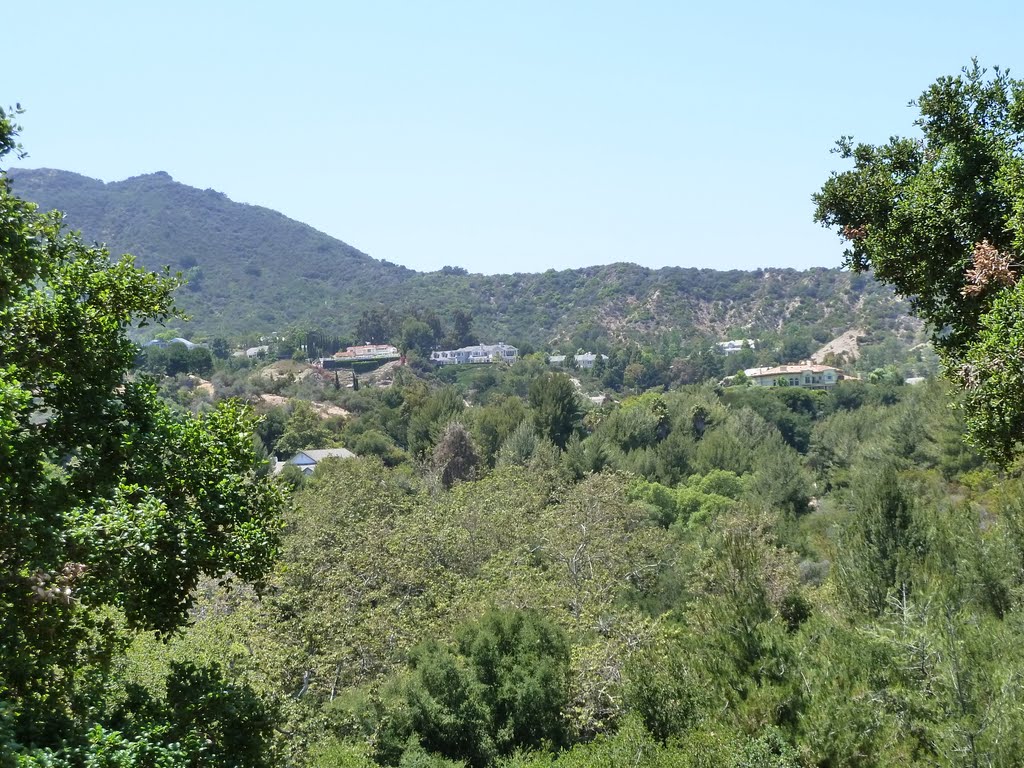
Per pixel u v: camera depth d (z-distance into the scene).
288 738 18.02
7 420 8.68
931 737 12.80
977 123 11.91
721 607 16.23
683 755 14.25
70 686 9.96
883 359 163.38
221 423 11.94
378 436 80.88
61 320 10.66
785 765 13.19
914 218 11.93
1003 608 19.33
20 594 8.73
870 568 21.80
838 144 13.62
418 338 170.00
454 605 29.47
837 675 14.42
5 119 9.55
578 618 27.39
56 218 11.27
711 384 102.06
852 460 57.81
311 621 24.05
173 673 12.62
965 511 23.02
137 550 9.59
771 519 38.47
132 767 8.30
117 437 10.78
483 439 70.69
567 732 22.59
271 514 12.05
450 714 22.17
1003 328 9.34
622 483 44.66
